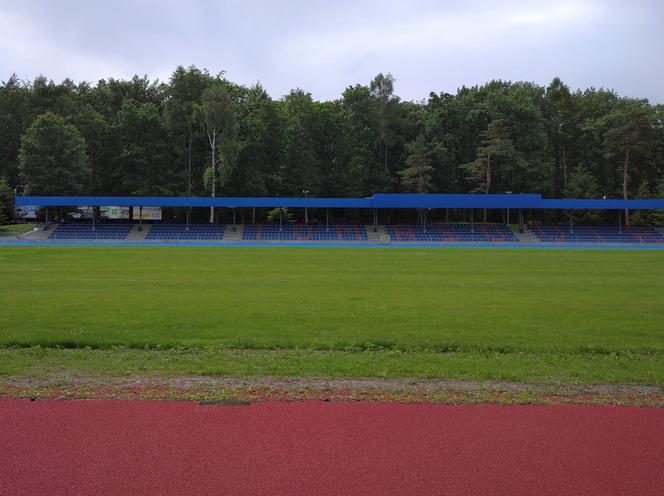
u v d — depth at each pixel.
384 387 7.59
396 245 59.28
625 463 5.19
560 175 90.75
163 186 74.38
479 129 83.75
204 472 4.92
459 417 6.38
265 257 37.81
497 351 10.24
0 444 5.50
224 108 69.50
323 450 5.41
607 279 24.34
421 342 10.76
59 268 27.94
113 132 76.56
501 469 5.04
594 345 10.59
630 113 78.19
